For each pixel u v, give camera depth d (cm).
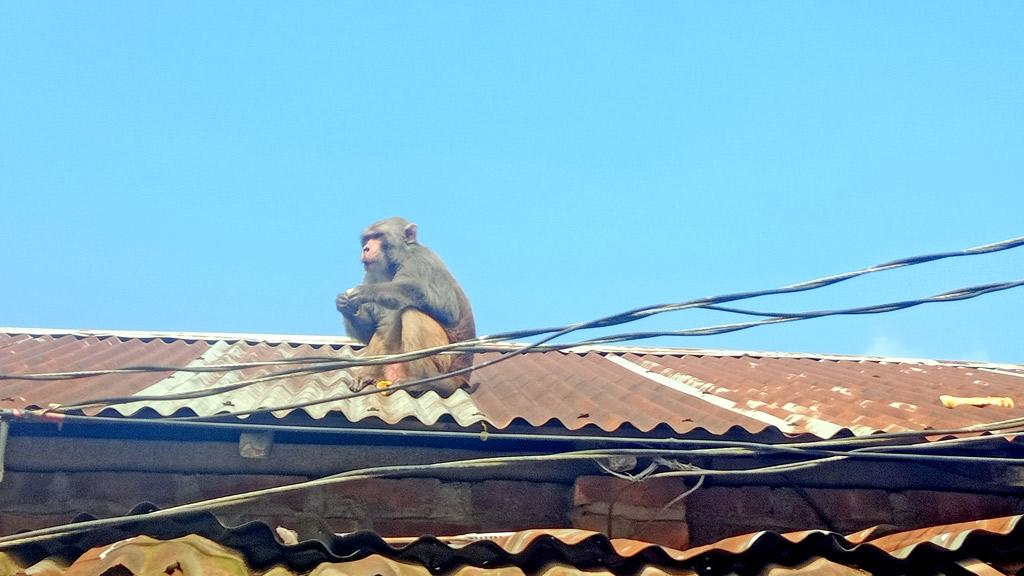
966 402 664
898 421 588
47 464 511
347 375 720
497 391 690
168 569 395
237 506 514
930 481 561
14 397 564
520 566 443
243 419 507
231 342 882
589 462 534
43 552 430
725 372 827
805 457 538
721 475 500
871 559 451
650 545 447
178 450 520
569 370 814
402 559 436
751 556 450
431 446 532
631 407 610
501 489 536
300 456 527
